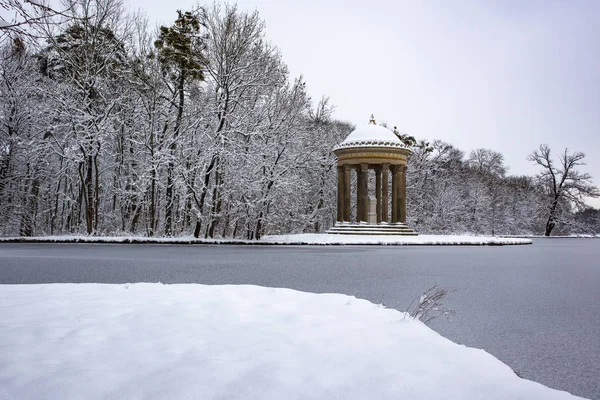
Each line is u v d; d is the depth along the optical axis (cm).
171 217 3369
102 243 2836
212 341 475
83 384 350
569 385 450
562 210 7025
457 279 1255
